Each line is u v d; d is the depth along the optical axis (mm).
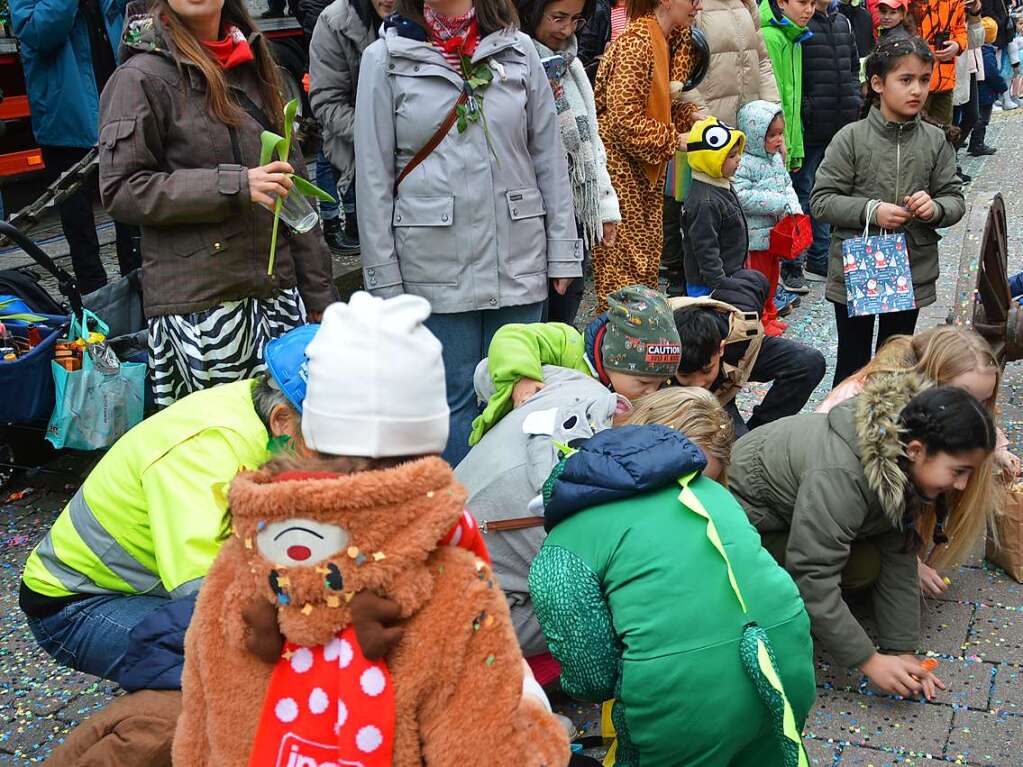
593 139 4551
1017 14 14016
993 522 3520
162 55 3107
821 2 6793
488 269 3674
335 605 1282
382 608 1282
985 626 3279
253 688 1355
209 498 2299
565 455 2570
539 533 2680
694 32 5270
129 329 4016
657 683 2084
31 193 7180
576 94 4496
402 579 1292
